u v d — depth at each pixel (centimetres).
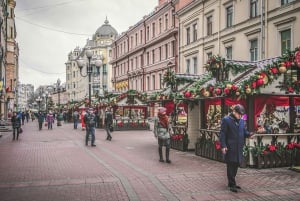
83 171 988
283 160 1052
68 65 11875
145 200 682
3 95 4309
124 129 2902
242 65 1120
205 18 3350
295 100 1110
